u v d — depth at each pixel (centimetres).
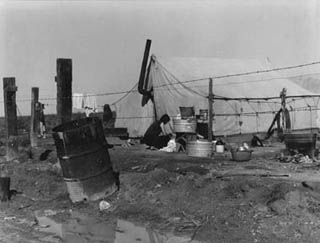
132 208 962
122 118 2392
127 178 1138
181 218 866
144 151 1791
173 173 1120
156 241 771
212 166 1307
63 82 1456
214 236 764
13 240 805
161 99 2219
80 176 1047
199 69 2422
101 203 1011
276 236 736
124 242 773
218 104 2206
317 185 902
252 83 2516
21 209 1045
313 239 711
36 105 2003
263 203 856
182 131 1877
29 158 1673
